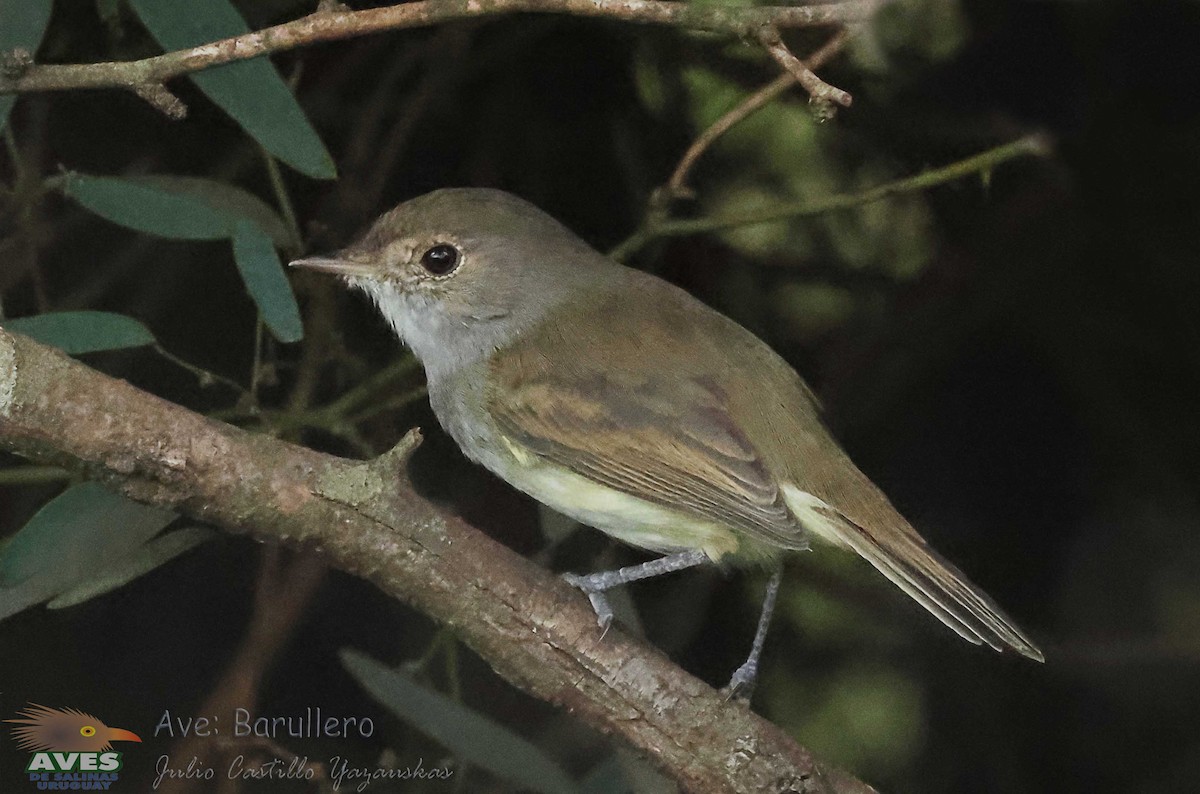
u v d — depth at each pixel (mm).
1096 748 3076
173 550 3029
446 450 3078
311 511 2994
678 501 3029
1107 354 3072
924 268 3072
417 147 3074
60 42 3057
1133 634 3076
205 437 2990
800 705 3078
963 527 3082
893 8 3051
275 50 3002
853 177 3068
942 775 3076
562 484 3039
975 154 3062
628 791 3031
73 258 3068
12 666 3062
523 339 3043
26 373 2986
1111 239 3064
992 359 3076
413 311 3049
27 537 3016
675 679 3006
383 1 3061
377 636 3070
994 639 3023
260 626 3059
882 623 3080
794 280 3076
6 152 3062
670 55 3066
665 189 3057
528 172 3076
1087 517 3080
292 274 3070
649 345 3039
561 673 3004
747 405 3033
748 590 3080
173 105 3004
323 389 3076
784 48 3000
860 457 3078
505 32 3068
